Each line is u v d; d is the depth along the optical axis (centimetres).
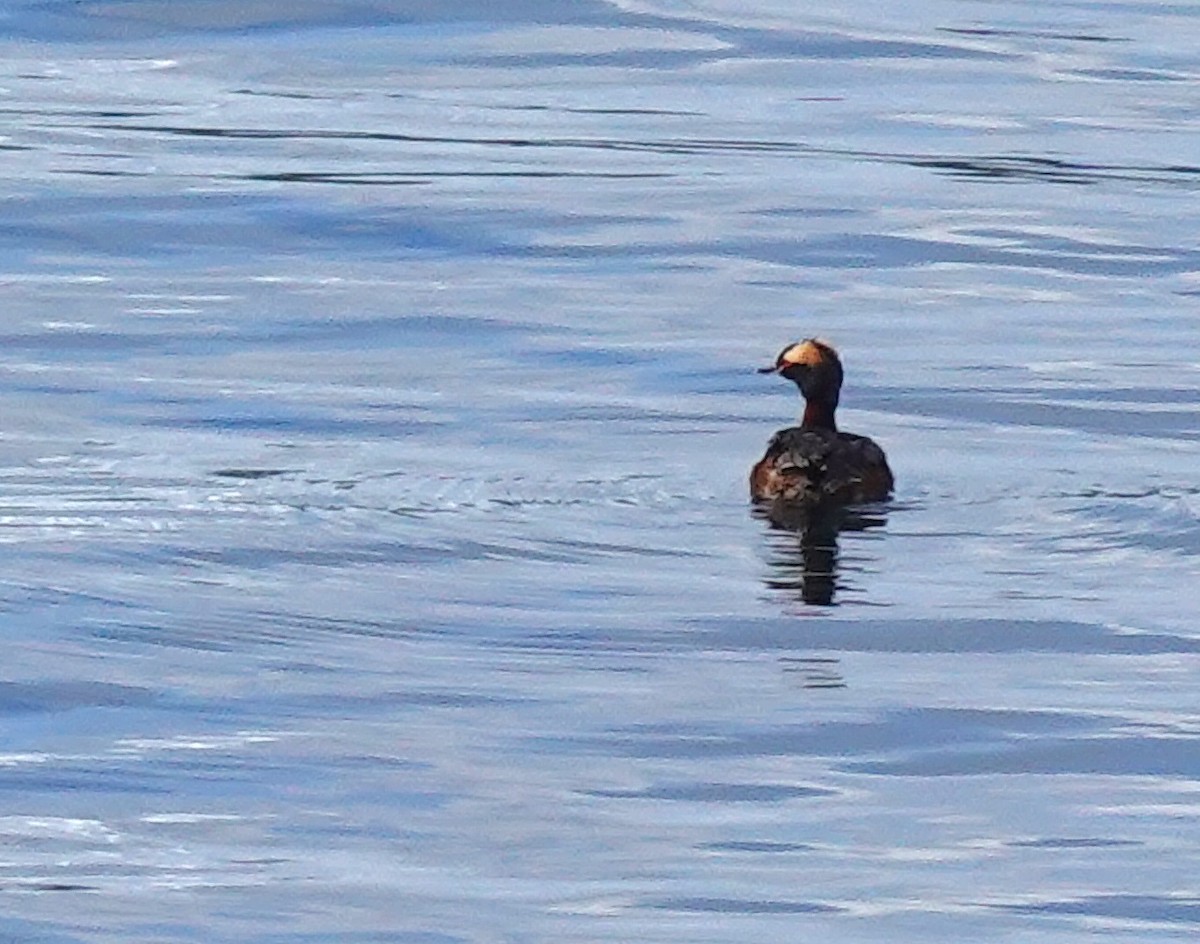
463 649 1516
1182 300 2533
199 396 2138
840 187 2977
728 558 1672
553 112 3350
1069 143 3225
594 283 2580
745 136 3238
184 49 3641
